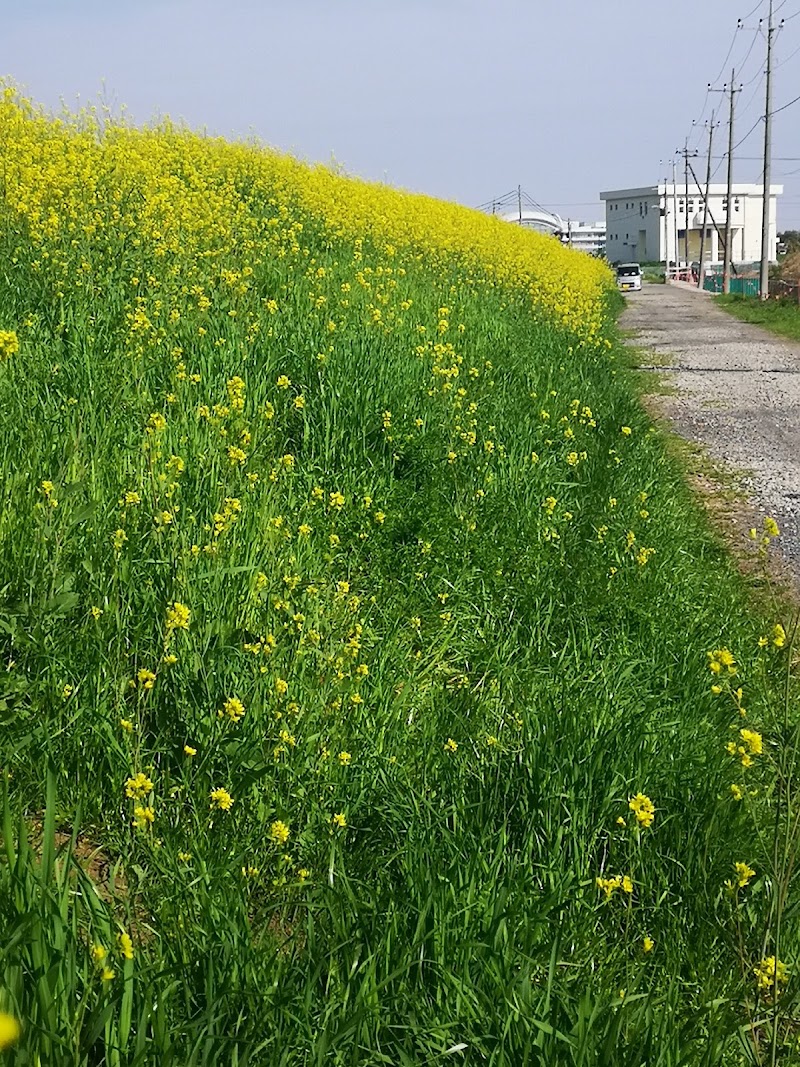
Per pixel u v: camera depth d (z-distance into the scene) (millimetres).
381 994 3037
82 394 6262
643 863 3945
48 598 4121
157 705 4117
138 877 3365
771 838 4148
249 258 11102
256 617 4688
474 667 5422
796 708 5168
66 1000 2551
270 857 3596
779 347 22953
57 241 9070
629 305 41281
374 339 9211
